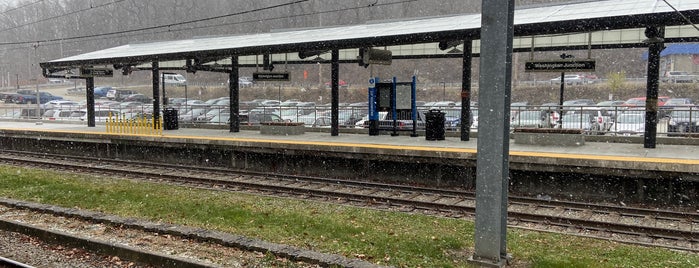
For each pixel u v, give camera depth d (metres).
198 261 7.30
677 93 43.47
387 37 15.86
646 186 12.41
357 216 10.70
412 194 13.59
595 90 47.44
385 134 20.75
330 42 16.92
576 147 15.31
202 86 68.38
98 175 16.95
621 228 10.10
